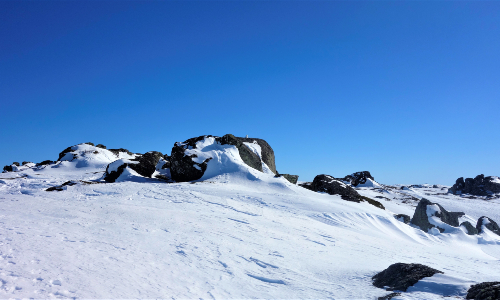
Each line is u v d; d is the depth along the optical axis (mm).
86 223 15797
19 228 12711
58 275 7727
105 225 15828
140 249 12000
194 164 46969
